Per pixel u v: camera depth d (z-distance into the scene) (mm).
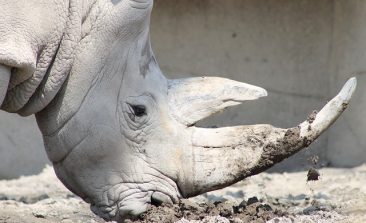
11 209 24938
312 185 28750
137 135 19172
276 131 18781
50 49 18672
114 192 19188
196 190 19125
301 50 35719
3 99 18312
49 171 34031
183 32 36062
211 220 18344
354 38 34281
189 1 36000
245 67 35969
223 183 18953
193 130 19219
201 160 19016
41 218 23719
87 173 19250
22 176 34156
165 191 19094
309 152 33625
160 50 36094
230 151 18938
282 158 18703
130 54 19188
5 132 34719
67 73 18938
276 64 35875
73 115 19031
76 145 19094
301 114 35719
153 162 19141
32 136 34875
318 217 19703
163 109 19250
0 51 17953
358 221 19688
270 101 35781
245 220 18766
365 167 33281
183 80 19547
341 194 26203
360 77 34000
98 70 19000
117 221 19312
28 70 18328
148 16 19281
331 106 18406
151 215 18875
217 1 35969
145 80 19328
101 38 18953
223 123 35406
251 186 29703
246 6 35906
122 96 19156
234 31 35969
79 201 26766
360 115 33844
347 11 34625
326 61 35531
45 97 18938
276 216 19000
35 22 18359
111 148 19094
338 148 34375
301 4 35719
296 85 35750
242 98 19062
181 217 18891
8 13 18250
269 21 35906
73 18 18766
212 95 19156
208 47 36062
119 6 19000
